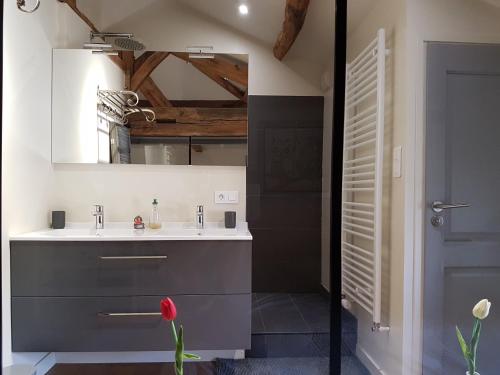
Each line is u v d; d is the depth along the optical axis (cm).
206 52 206
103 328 159
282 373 174
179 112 204
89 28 199
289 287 216
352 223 191
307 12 198
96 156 199
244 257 163
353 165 191
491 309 154
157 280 161
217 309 163
